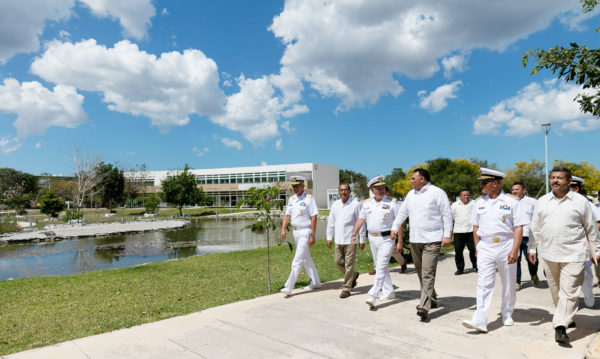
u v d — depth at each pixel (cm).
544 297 560
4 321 517
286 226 642
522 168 3803
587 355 322
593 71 472
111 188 4903
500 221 412
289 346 379
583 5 500
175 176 4594
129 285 743
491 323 433
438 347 367
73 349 387
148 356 363
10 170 7444
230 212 4909
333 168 7494
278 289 669
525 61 527
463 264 765
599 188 3262
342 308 509
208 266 953
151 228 2484
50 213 3559
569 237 376
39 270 1145
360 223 560
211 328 440
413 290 610
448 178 3766
